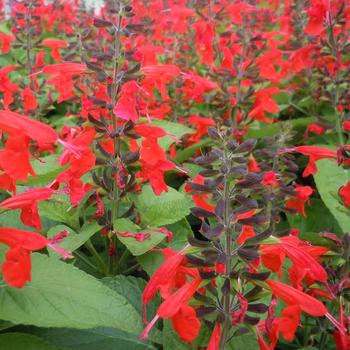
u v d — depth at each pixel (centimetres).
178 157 35
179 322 16
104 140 24
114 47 25
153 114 34
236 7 39
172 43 45
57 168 26
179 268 18
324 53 37
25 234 17
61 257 22
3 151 16
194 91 36
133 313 18
